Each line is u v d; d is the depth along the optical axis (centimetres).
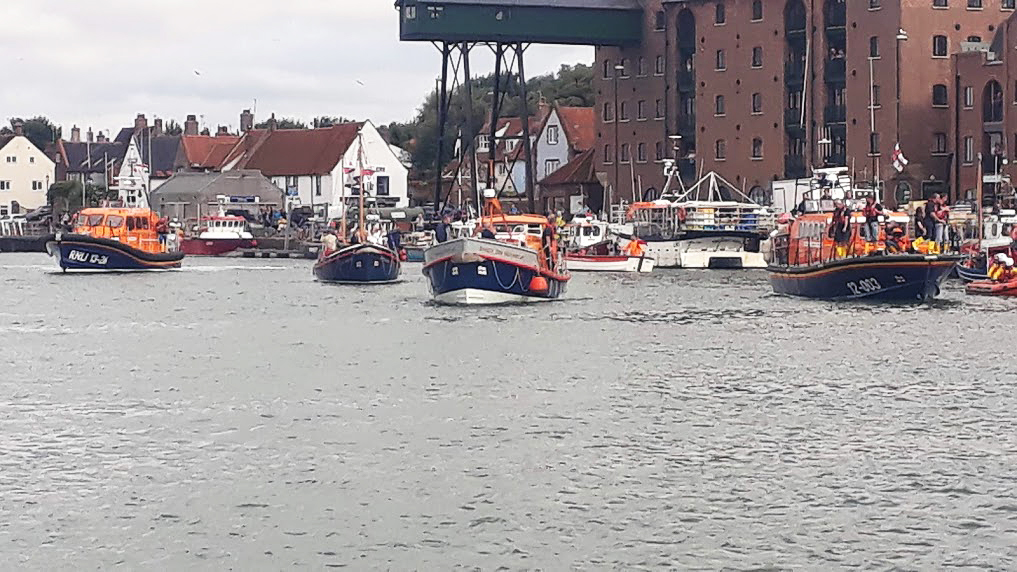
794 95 12206
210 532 2556
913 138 11269
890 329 5416
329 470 2973
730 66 12481
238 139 17688
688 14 12950
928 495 2747
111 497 2778
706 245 10381
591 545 2467
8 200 19050
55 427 3453
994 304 6372
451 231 8069
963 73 11050
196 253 12988
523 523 2589
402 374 4303
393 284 8425
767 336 5256
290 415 3588
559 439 3266
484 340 5184
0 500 2755
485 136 15950
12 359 4788
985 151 10969
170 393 3969
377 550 2452
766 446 3183
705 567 2361
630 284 8394
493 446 3191
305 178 15988
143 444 3244
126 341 5356
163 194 15412
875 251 6556
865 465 2989
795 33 12100
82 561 2412
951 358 4591
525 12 12512
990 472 2912
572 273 9688
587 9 12900
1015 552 2414
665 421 3481
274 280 8944
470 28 12325
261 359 4722
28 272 10031
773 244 7400
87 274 9544
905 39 11175
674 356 4706
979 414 3553
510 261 6481
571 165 14388
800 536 2506
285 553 2442
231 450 3172
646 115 13325
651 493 2777
